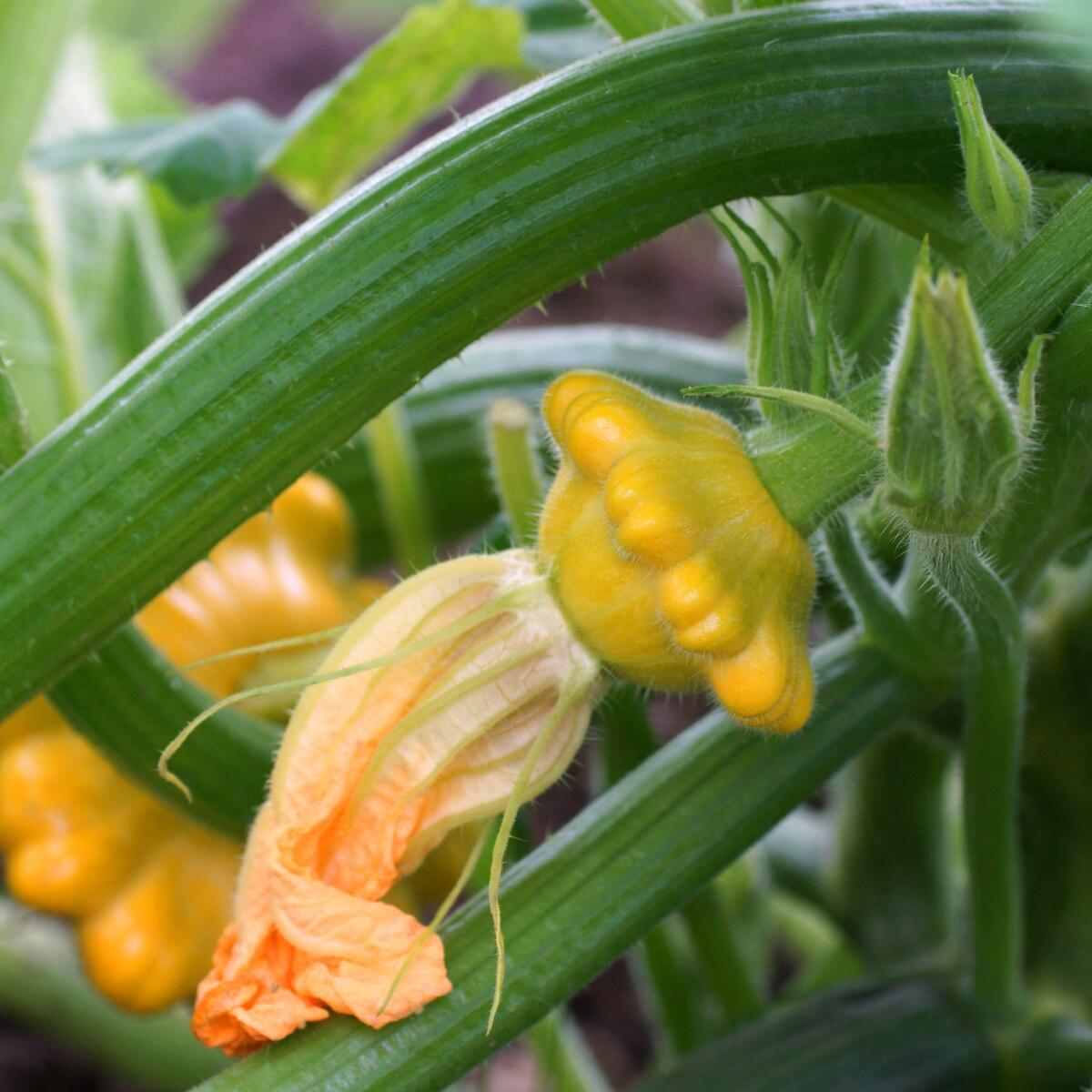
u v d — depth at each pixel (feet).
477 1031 1.77
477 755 1.76
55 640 1.75
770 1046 2.12
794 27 1.77
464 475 2.44
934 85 1.79
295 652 2.22
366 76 2.26
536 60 2.30
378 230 1.72
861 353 2.13
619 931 1.81
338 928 1.72
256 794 2.01
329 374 1.73
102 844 2.18
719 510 1.72
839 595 2.11
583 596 1.73
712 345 2.58
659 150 1.74
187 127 2.33
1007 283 1.74
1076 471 1.82
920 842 2.27
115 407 1.73
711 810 1.83
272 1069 1.75
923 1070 2.09
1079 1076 2.08
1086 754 2.11
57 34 2.07
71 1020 2.43
